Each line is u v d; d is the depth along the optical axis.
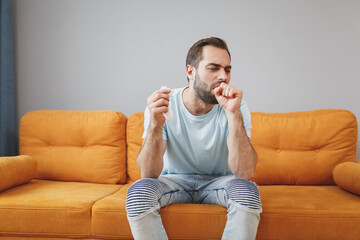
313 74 2.20
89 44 2.35
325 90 2.19
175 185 1.36
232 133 1.29
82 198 1.46
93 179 1.92
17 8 2.40
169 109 1.29
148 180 1.21
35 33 2.39
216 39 1.37
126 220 1.32
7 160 1.66
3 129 2.23
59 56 2.37
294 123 1.88
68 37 2.37
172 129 1.40
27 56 2.39
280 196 1.49
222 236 1.15
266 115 1.95
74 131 1.98
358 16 2.16
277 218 1.27
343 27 2.18
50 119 2.03
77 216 1.35
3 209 1.38
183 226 1.27
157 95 1.25
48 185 1.78
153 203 1.14
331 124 1.84
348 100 2.18
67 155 1.96
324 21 2.19
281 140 1.87
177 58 2.28
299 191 1.61
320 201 1.38
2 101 2.23
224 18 2.25
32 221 1.37
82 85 2.36
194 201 1.44
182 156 1.44
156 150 1.30
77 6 2.36
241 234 1.10
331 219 1.26
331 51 2.19
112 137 1.96
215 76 1.31
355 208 1.29
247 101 2.23
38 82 2.39
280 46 2.22
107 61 2.34
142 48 2.31
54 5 2.38
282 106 2.22
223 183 1.29
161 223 1.15
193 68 1.37
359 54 2.17
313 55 2.20
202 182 1.44
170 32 2.29
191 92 1.39
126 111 2.32
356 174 1.47
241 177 1.32
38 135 2.00
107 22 2.34
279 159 1.85
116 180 1.92
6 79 2.27
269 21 2.23
